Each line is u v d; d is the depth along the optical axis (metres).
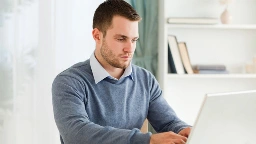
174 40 3.10
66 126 1.54
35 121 2.62
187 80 3.28
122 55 1.68
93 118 1.73
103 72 1.74
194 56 3.24
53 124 2.67
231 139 1.30
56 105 1.64
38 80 2.62
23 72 2.57
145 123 1.94
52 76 2.66
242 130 1.31
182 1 3.20
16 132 2.55
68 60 2.79
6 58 2.52
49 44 2.65
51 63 2.65
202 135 1.20
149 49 3.22
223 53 3.27
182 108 3.28
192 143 1.20
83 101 1.70
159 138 1.33
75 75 1.71
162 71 3.07
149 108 1.94
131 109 1.83
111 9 1.67
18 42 2.54
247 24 3.22
